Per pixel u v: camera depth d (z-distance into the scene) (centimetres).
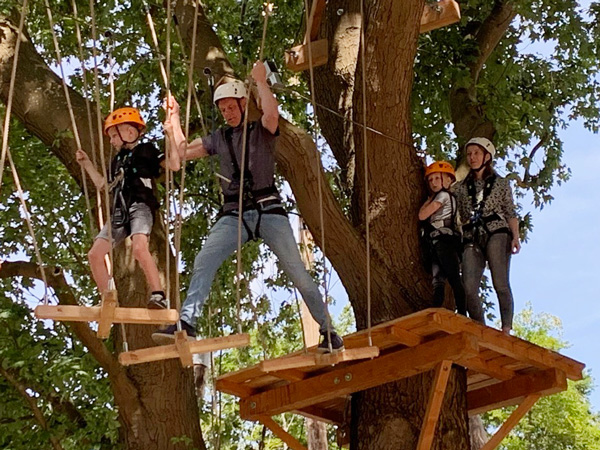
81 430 972
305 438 1619
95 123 996
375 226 948
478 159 871
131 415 947
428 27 930
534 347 859
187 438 940
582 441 2462
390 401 916
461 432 905
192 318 576
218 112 1180
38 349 996
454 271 848
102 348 937
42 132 1004
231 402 1461
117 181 609
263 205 600
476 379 959
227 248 598
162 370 959
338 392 871
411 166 960
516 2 1187
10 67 1021
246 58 1304
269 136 612
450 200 873
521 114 1283
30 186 1177
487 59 1318
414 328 809
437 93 1273
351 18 1062
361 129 954
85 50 1245
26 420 1012
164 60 1214
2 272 996
